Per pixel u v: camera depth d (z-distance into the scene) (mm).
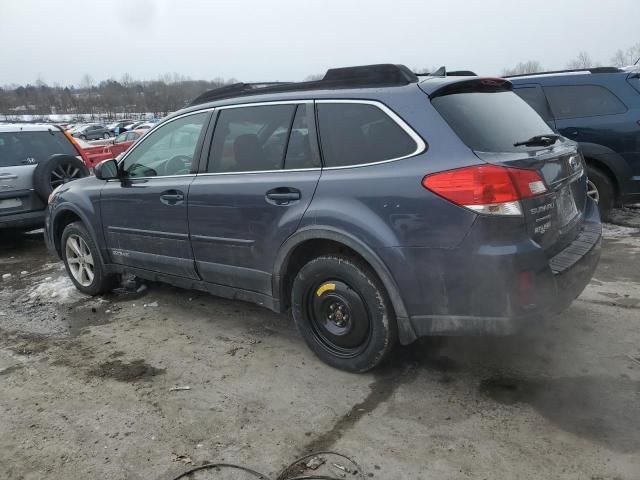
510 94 3721
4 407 3266
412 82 3205
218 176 3896
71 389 3443
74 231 5207
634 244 5973
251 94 3869
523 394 3113
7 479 2615
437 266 2891
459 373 3387
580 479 2422
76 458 2750
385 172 3055
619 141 6410
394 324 3205
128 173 4637
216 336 4160
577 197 3533
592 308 4258
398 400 3125
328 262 3334
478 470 2516
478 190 2727
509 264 2719
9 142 7426
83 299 5195
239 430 2918
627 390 3092
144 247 4520
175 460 2695
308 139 3445
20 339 4309
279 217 3484
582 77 6664
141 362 3779
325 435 2838
